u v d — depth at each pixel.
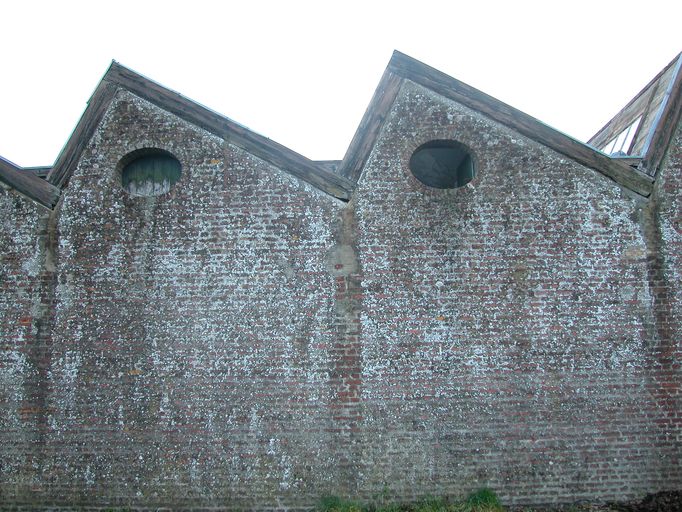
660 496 6.66
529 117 7.42
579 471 6.74
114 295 7.23
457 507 6.51
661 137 7.41
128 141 7.59
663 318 7.01
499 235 7.21
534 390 6.89
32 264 7.33
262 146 7.46
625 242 7.17
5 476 6.93
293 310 7.12
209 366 7.03
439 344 7.00
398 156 7.43
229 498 6.76
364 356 7.00
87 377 7.06
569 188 7.30
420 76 7.57
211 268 7.24
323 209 7.32
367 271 7.17
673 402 6.86
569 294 7.08
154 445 6.90
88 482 6.86
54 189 7.48
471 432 6.82
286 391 6.95
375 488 6.73
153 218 7.38
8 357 7.15
